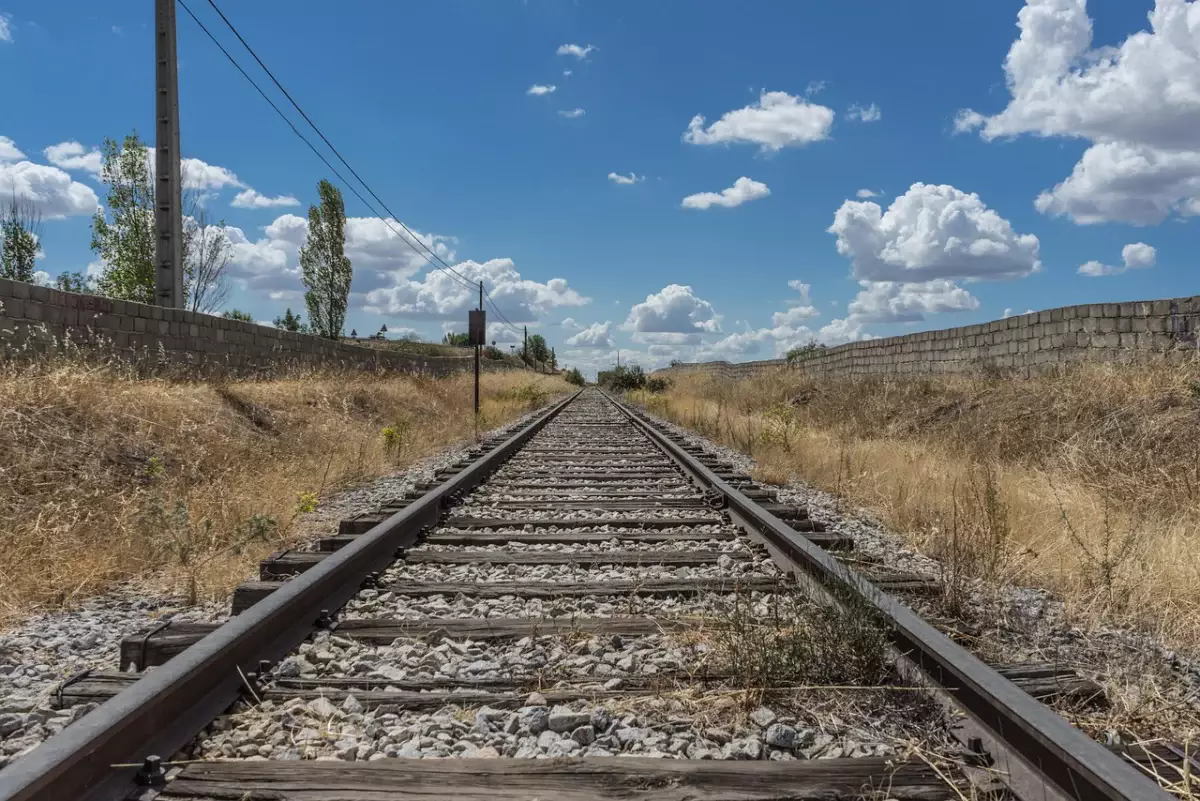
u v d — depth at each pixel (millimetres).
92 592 5027
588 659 3637
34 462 6988
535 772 2486
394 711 3078
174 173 14094
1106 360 14531
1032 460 9508
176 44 14148
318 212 32625
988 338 18484
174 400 9992
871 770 2535
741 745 2787
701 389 32594
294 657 3611
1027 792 2361
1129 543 4992
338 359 21344
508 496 8672
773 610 4277
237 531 5848
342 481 9555
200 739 2791
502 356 76625
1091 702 3117
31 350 10133
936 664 3154
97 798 2283
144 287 19781
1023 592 4770
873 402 15820
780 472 10031
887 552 5859
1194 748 2725
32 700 3146
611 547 6184
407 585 4910
